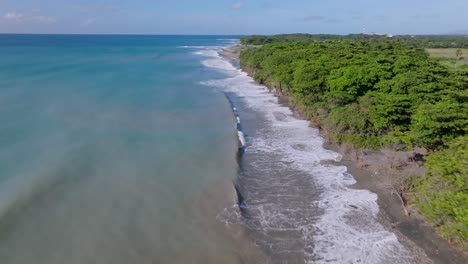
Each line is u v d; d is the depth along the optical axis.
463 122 20.05
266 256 13.84
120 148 24.11
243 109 37.12
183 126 29.73
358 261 13.78
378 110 24.31
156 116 32.47
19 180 18.69
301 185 19.95
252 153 24.70
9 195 17.12
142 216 16.08
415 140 21.55
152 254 13.54
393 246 14.65
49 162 21.14
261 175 21.22
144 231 14.98
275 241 14.86
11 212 15.77
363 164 22.00
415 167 20.59
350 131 25.73
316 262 13.67
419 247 14.54
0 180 18.61
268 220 16.42
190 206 17.06
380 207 17.53
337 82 30.55
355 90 29.73
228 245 14.29
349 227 15.96
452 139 19.70
